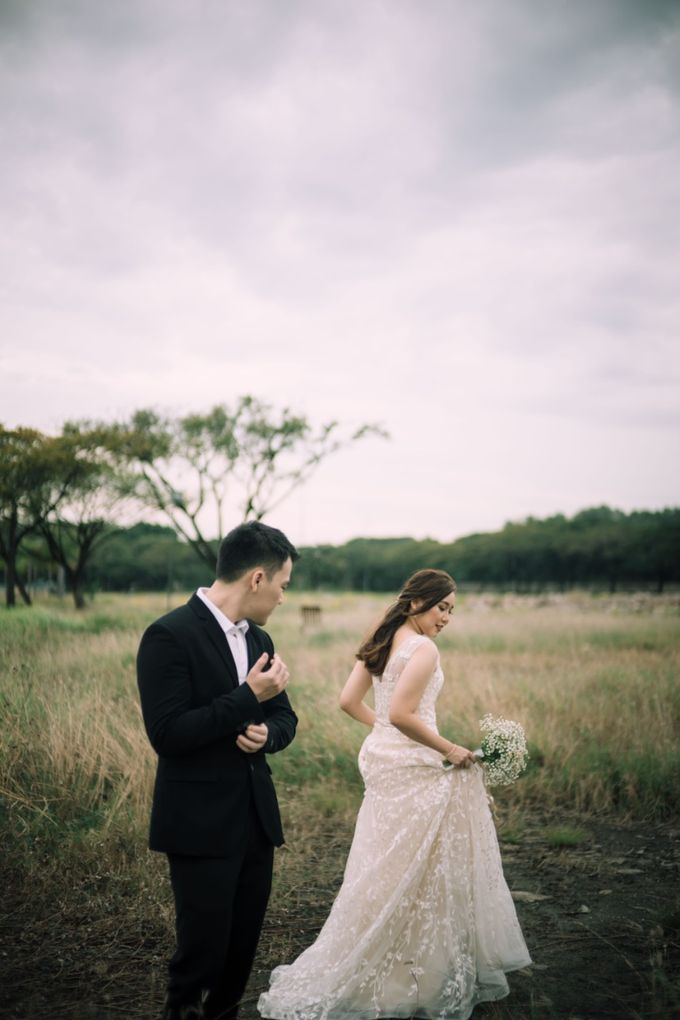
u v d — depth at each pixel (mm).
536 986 3275
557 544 81625
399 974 3027
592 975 3373
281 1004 2988
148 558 51438
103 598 34500
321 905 4121
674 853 5008
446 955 3035
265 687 2482
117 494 25344
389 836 3148
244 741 2490
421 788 3176
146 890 3988
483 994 3143
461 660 11320
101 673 7785
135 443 25031
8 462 21078
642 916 4051
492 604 36781
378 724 3344
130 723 5926
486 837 3234
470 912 3146
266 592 2652
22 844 4316
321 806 5645
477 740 6676
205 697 2506
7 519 22156
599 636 16141
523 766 3193
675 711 8023
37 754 5258
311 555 74125
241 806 2525
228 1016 2711
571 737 6867
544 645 14516
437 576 3385
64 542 32344
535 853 5004
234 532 2691
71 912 3807
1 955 3420
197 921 2430
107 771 5219
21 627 10992
